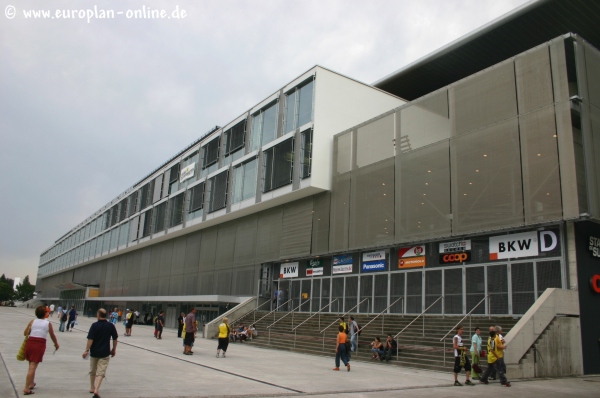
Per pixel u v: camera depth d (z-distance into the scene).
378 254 28.12
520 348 15.92
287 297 34.56
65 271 106.50
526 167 20.75
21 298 179.38
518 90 21.75
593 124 20.14
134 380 11.91
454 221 23.53
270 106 38.19
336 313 28.67
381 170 28.55
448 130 24.81
